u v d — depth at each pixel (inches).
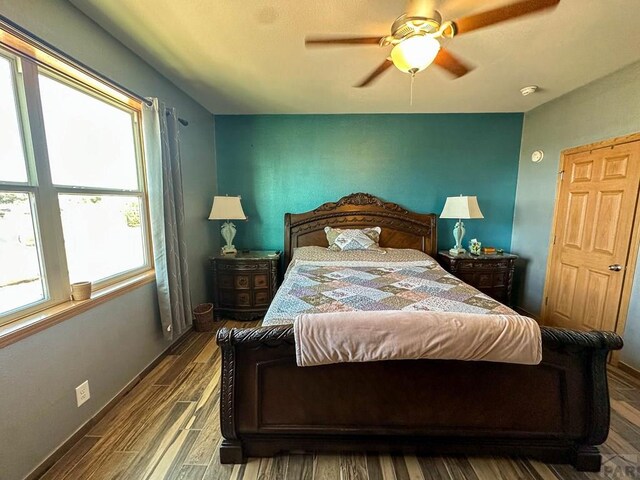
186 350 109.8
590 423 56.9
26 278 59.0
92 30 70.9
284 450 62.4
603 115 101.6
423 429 59.6
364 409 59.2
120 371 81.9
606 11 65.3
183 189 118.6
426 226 146.9
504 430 59.1
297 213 152.5
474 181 147.8
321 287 89.9
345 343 52.6
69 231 70.4
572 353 56.0
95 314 72.6
